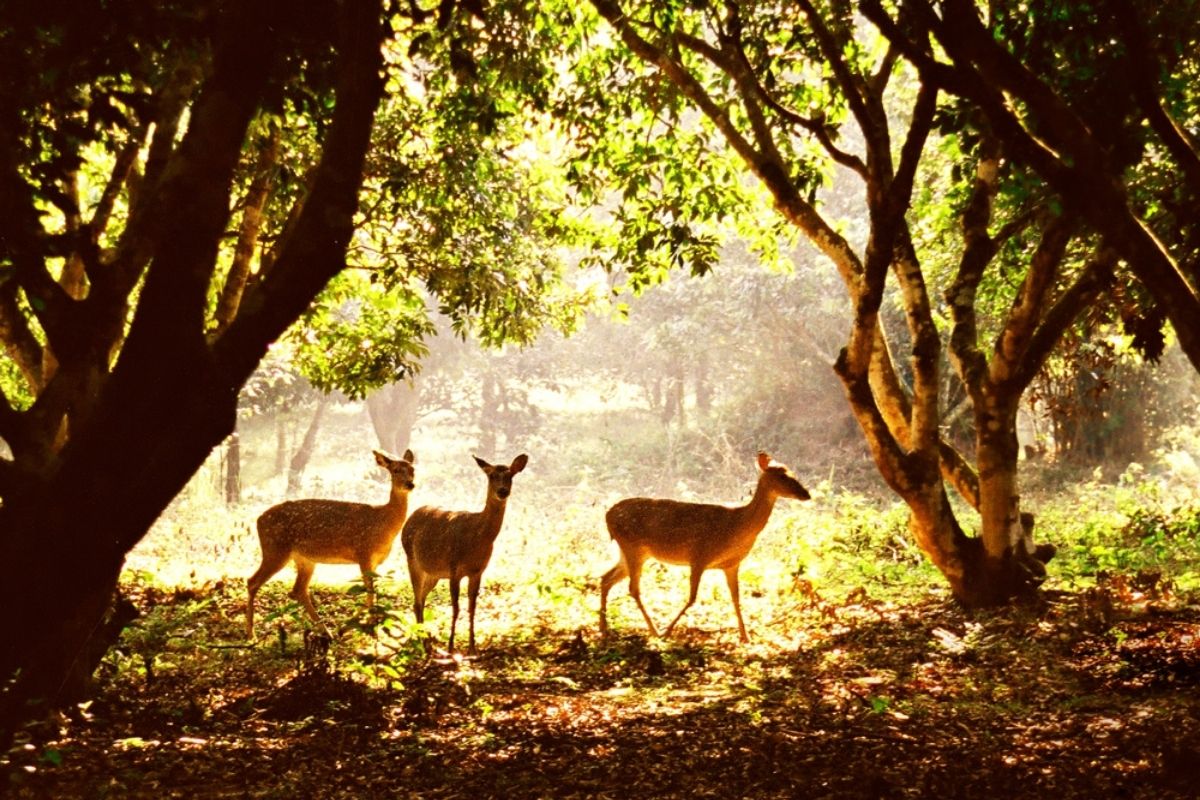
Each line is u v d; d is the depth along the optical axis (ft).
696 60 46.29
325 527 40.45
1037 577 39.22
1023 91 19.75
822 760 23.11
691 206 45.68
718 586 46.52
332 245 15.16
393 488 41.11
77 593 14.11
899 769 22.29
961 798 20.34
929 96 31.42
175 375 14.23
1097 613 34.47
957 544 39.45
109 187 32.76
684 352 108.58
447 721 27.58
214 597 47.57
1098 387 53.57
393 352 50.83
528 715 28.07
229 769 23.52
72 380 18.12
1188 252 29.43
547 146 51.06
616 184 45.80
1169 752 21.21
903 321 94.43
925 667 31.40
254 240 38.34
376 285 53.21
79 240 16.98
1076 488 80.23
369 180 45.78
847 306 99.66
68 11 18.44
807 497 37.52
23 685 15.61
